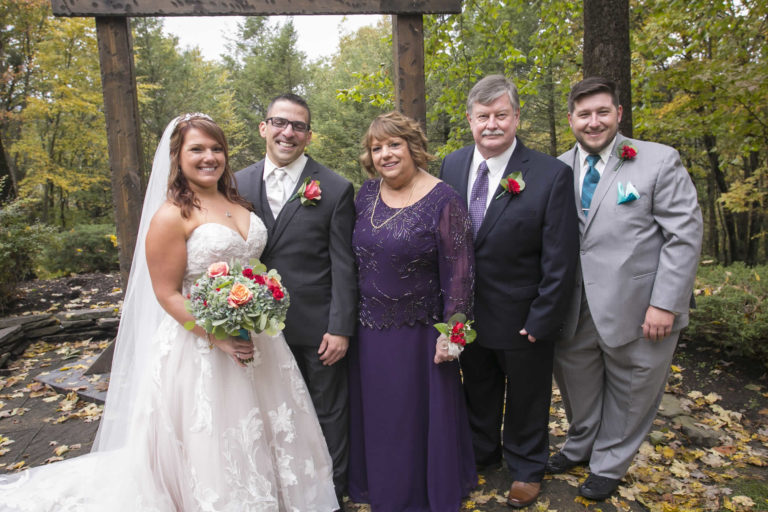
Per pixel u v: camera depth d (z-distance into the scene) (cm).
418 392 235
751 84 577
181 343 209
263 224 235
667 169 227
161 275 205
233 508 199
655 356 235
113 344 408
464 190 249
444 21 666
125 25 326
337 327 233
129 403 229
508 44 702
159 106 1489
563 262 223
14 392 414
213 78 1633
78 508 216
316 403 249
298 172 244
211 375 205
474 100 232
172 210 205
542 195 226
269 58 1792
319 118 1350
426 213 225
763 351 377
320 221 237
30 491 229
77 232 921
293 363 234
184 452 205
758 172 811
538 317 226
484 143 232
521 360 238
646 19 764
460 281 222
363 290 238
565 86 727
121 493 209
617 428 249
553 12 665
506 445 256
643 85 625
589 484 249
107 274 818
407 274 229
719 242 1498
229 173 228
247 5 323
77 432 343
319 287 239
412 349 233
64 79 1266
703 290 452
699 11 600
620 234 231
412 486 237
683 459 284
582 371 255
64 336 543
